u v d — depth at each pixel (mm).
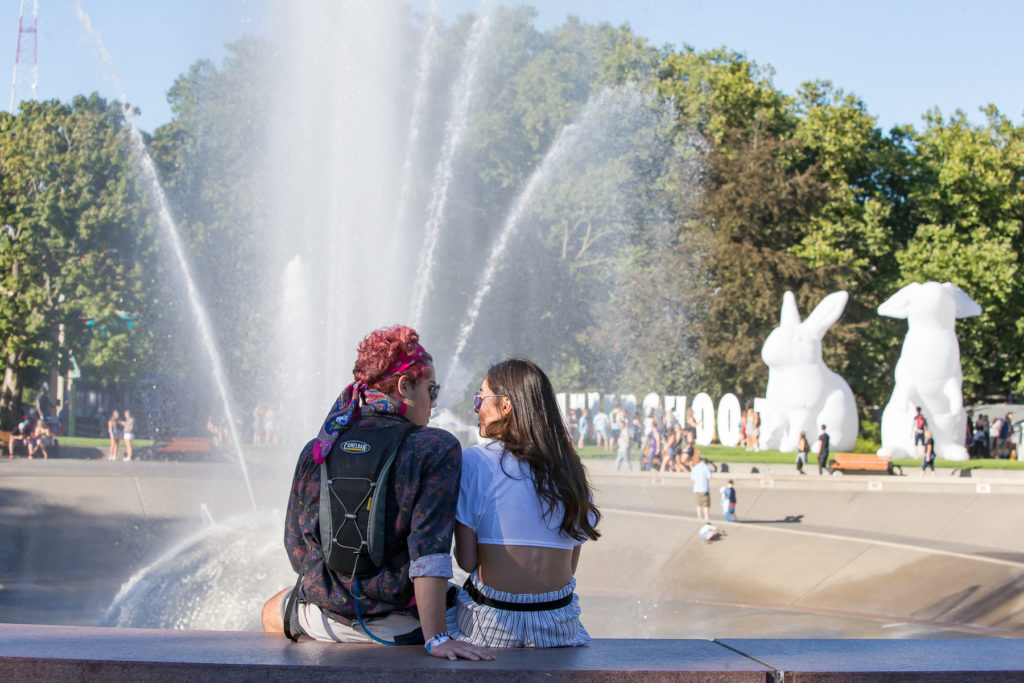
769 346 32406
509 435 3533
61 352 37625
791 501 22844
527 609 3418
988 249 42000
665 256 42250
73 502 19875
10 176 35406
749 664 3123
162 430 35812
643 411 36125
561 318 42625
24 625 3703
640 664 3084
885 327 44125
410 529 3211
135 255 36406
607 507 21797
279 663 2994
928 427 30031
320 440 3326
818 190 42531
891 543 17672
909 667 3104
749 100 46469
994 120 46156
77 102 35906
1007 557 16562
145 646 3260
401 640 3350
